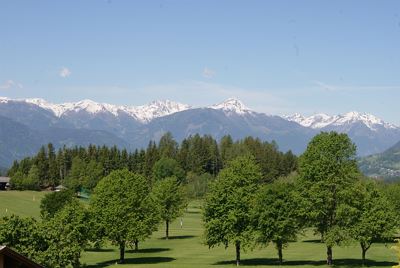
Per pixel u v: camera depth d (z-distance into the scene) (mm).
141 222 84750
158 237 117750
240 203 77688
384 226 73062
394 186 126125
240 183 80250
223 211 78125
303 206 71875
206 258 84000
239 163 82812
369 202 74000
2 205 169375
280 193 75625
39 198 195375
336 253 87250
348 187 70875
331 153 72750
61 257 57031
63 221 72812
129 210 84000
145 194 88875
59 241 59156
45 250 55438
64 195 110625
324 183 71000
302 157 76188
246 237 76000
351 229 70688
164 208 113625
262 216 74625
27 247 53281
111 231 82188
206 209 80250
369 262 75312
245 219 77625
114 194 85000
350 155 72750
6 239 53062
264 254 88312
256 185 81312
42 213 105188
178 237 116812
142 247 101625
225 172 82188
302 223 74375
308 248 95562
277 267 71562
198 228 139125
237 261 76438
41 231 55812
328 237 70375
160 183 119562
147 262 80500
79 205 78000
